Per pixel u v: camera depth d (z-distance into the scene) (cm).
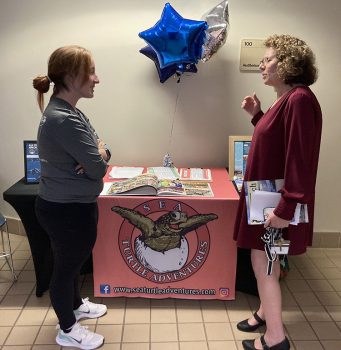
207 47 242
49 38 272
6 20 274
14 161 306
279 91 184
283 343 189
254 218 175
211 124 280
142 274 233
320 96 274
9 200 219
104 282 235
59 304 193
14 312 227
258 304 238
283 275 259
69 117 166
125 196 220
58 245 183
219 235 225
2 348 199
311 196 170
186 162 289
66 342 199
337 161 287
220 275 233
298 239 179
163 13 234
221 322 221
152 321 221
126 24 264
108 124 282
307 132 162
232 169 257
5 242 312
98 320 221
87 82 172
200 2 260
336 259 291
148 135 284
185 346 202
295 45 173
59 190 174
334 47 265
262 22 261
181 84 273
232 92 273
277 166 175
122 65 271
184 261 230
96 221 190
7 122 298
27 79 284
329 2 257
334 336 211
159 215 221
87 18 265
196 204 219
